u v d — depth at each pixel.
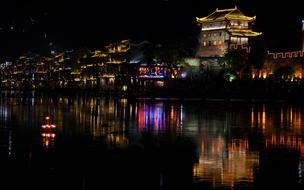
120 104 100.38
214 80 131.88
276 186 25.27
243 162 31.42
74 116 67.44
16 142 39.84
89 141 40.81
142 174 27.84
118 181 26.34
